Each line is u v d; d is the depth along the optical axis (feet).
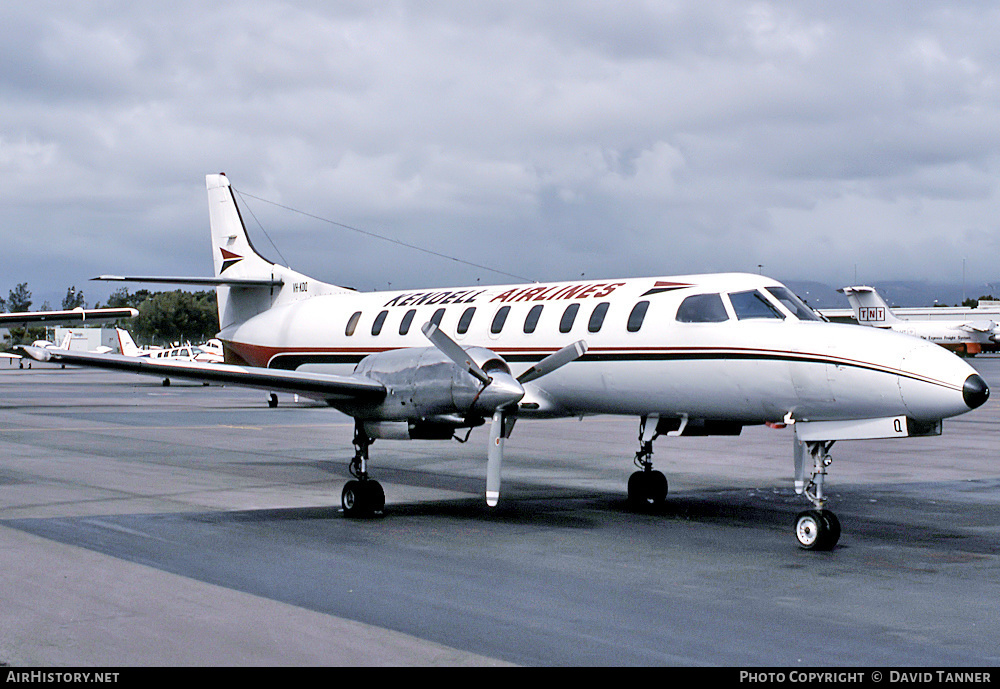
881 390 32.42
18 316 103.09
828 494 43.80
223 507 38.55
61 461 53.11
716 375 37.37
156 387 158.10
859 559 29.45
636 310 40.73
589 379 42.11
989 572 27.63
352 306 57.47
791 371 34.83
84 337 280.92
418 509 39.19
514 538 32.76
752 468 53.88
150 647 19.71
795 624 21.95
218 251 71.92
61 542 30.50
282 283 67.67
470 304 49.21
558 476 50.24
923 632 21.34
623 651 19.77
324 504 39.96
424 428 36.86
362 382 36.37
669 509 39.63
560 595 24.49
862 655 19.66
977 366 198.49
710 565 28.48
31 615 21.98
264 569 27.22
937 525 35.68
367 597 24.06
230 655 19.25
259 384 36.99
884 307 257.96
